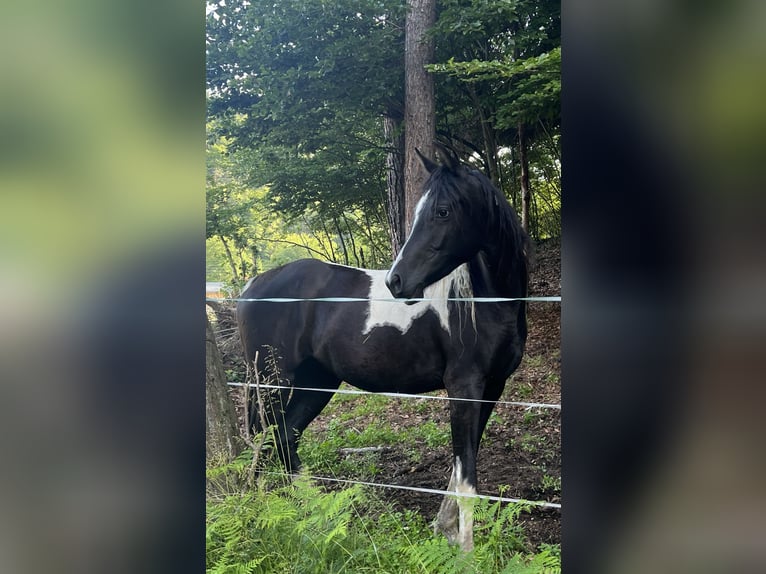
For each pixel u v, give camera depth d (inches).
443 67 148.8
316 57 185.9
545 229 175.5
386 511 116.3
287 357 142.6
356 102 182.9
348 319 133.8
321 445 151.0
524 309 121.1
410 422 156.9
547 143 173.8
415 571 87.1
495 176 179.8
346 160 193.0
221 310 195.9
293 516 91.2
